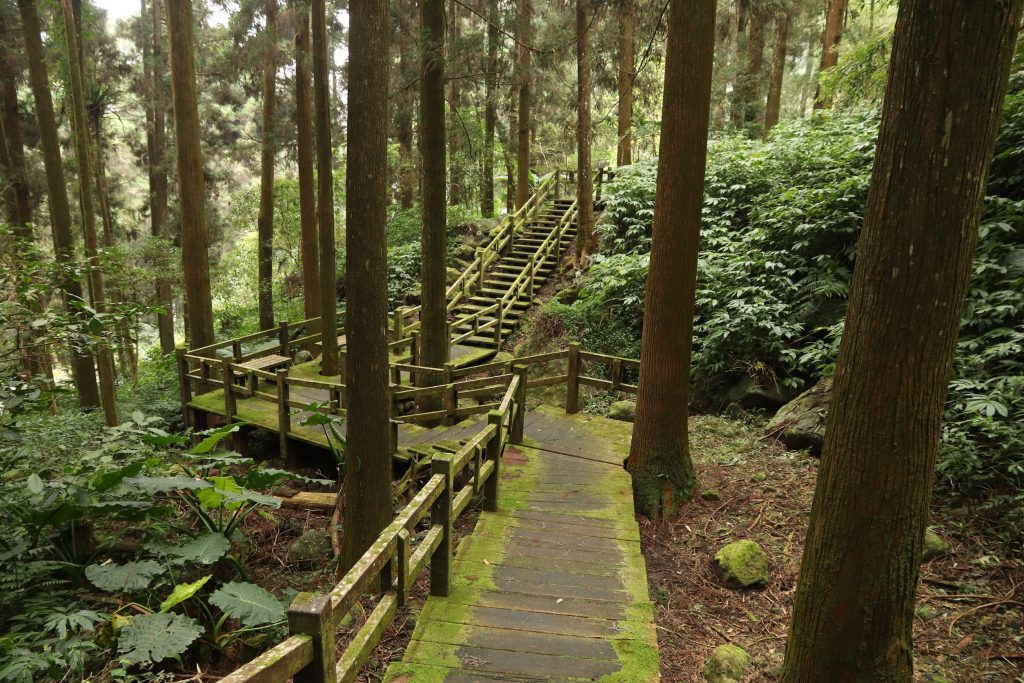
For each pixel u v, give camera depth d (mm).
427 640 3332
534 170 23234
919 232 2145
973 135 2070
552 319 11773
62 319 5379
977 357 5301
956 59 2029
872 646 2469
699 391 8359
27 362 5727
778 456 6309
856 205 7926
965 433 4840
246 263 21812
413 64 10492
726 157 12039
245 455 9133
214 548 4625
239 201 19156
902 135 2156
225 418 9250
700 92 4980
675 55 4965
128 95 21406
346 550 5266
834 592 2486
